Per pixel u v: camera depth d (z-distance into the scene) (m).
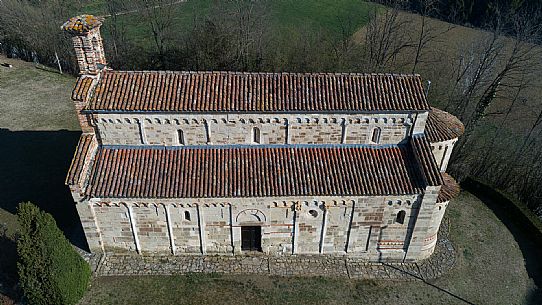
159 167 26.48
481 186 39.81
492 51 43.47
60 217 33.19
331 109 25.98
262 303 26.64
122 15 70.56
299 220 27.70
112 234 28.16
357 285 28.14
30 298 24.72
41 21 67.12
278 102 26.05
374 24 53.88
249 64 61.12
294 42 60.19
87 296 26.56
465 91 48.12
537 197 39.81
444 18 63.16
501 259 31.72
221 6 62.56
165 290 27.16
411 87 27.39
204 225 27.75
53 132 47.97
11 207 34.53
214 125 26.58
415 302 27.30
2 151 43.34
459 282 29.16
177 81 26.91
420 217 27.44
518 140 47.00
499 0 55.06
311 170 26.70
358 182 26.27
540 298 28.62
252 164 26.83
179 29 66.06
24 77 64.88
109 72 27.12
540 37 48.19
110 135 26.77
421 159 26.58
